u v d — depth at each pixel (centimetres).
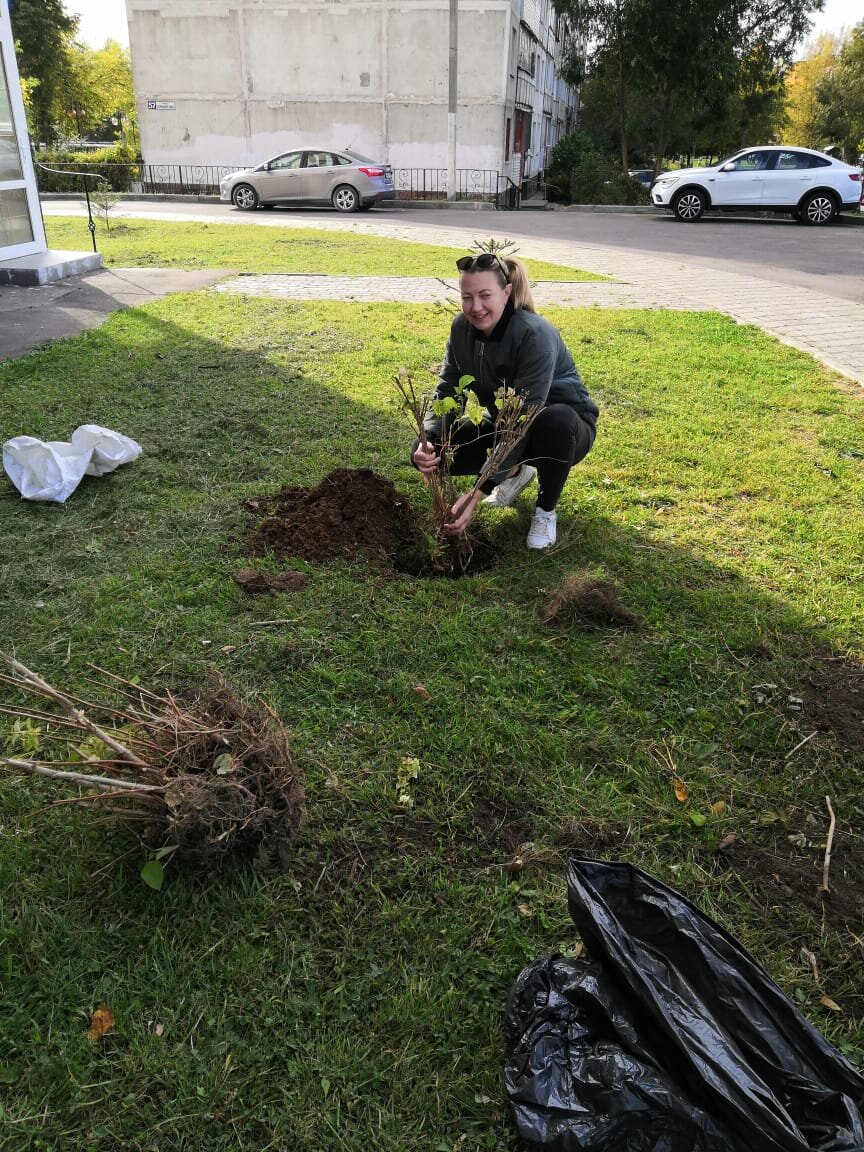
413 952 201
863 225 1892
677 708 286
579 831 236
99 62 5169
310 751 259
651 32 2438
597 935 179
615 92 2775
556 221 1903
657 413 580
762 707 288
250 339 745
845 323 889
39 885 213
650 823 241
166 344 722
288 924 207
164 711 237
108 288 985
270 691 284
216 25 2555
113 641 306
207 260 1216
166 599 333
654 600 347
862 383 663
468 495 360
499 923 209
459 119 2534
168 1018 184
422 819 239
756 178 1886
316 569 358
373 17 2461
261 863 217
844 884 226
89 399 572
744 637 321
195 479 445
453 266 1199
